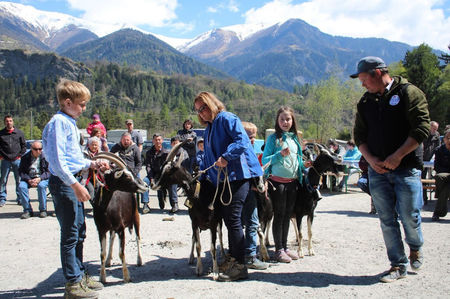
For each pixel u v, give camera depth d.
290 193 6.04
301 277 5.25
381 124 4.99
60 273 5.71
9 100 166.62
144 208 10.66
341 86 86.31
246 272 5.21
